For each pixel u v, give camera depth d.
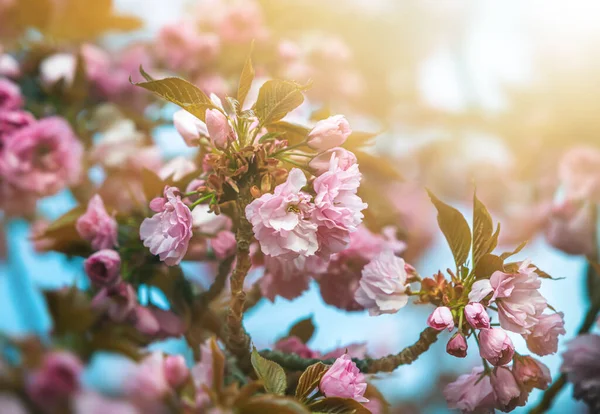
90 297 0.89
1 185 1.04
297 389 0.82
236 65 1.18
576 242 1.16
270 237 0.77
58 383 0.73
